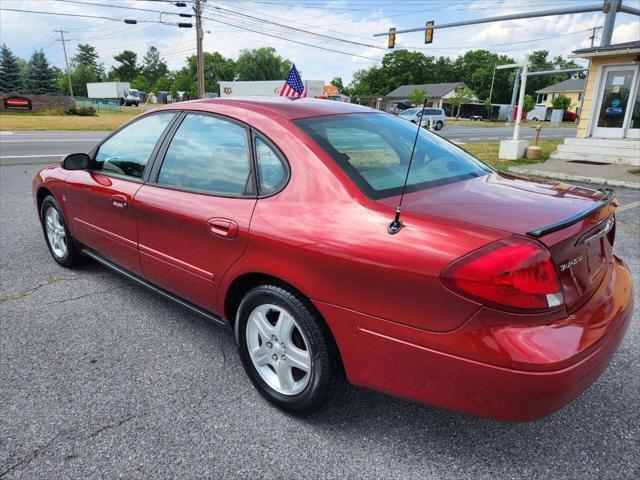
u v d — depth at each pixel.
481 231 1.76
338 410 2.43
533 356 1.62
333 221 2.03
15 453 2.12
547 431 2.29
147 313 3.46
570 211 1.96
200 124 2.77
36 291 3.79
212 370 2.78
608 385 2.63
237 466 2.06
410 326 1.81
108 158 3.41
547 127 45.47
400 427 2.31
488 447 2.18
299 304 2.15
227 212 2.40
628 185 9.26
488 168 2.81
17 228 5.52
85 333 3.17
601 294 2.04
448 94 70.06
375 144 2.49
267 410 2.43
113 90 66.25
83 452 2.13
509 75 88.62
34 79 59.47
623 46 12.36
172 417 2.37
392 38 21.86
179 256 2.74
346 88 105.75
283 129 2.39
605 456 2.13
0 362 2.82
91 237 3.60
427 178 2.34
